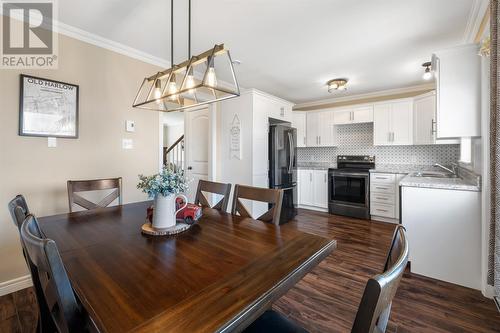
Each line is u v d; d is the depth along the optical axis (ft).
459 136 6.92
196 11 6.88
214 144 12.98
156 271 3.02
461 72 6.89
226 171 12.96
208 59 4.57
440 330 5.18
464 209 6.88
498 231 4.75
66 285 2.25
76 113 7.91
